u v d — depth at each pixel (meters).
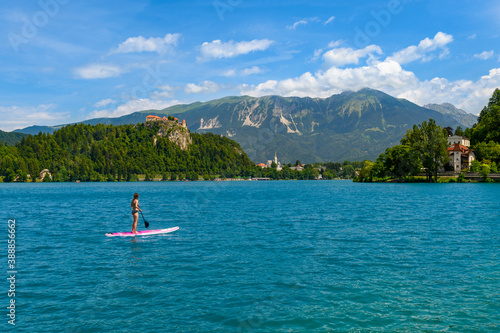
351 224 36.59
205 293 15.76
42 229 35.34
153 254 23.47
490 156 161.25
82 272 19.25
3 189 163.88
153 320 13.00
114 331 12.16
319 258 21.83
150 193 124.38
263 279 17.67
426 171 159.25
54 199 88.56
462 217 40.47
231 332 12.03
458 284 16.38
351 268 19.44
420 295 15.10
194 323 12.74
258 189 154.75
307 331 12.08
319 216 44.25
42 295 15.66
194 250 24.61
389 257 21.78
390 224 36.03
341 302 14.50
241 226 36.25
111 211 54.75
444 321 12.62
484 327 12.16
